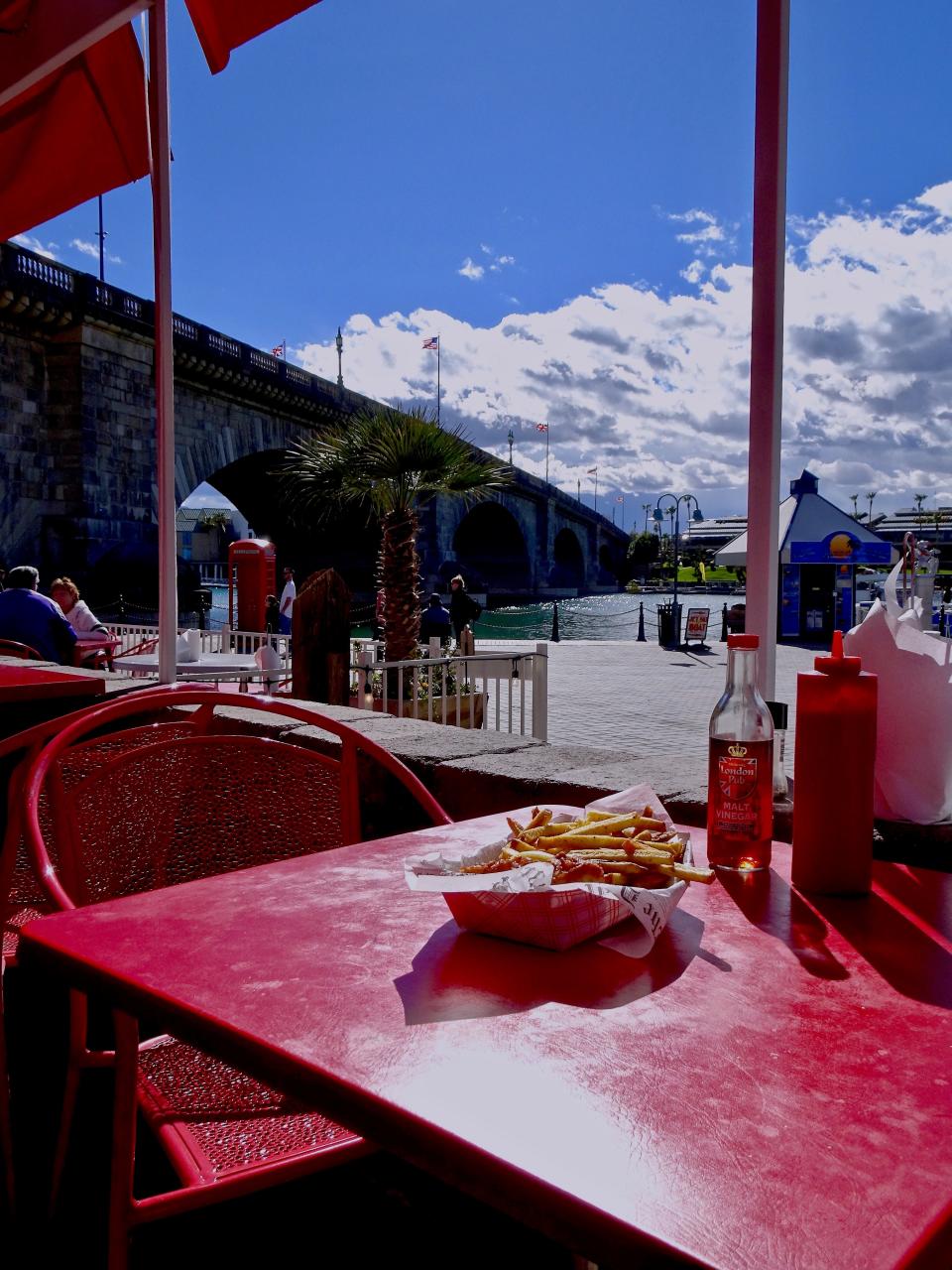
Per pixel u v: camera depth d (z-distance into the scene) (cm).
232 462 3700
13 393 2834
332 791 191
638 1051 81
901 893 122
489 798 231
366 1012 89
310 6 240
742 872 131
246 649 1067
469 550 8262
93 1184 182
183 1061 154
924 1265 55
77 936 110
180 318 3150
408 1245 179
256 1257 174
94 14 261
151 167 353
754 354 190
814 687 120
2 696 314
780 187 185
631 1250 57
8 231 395
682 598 7894
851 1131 68
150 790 183
